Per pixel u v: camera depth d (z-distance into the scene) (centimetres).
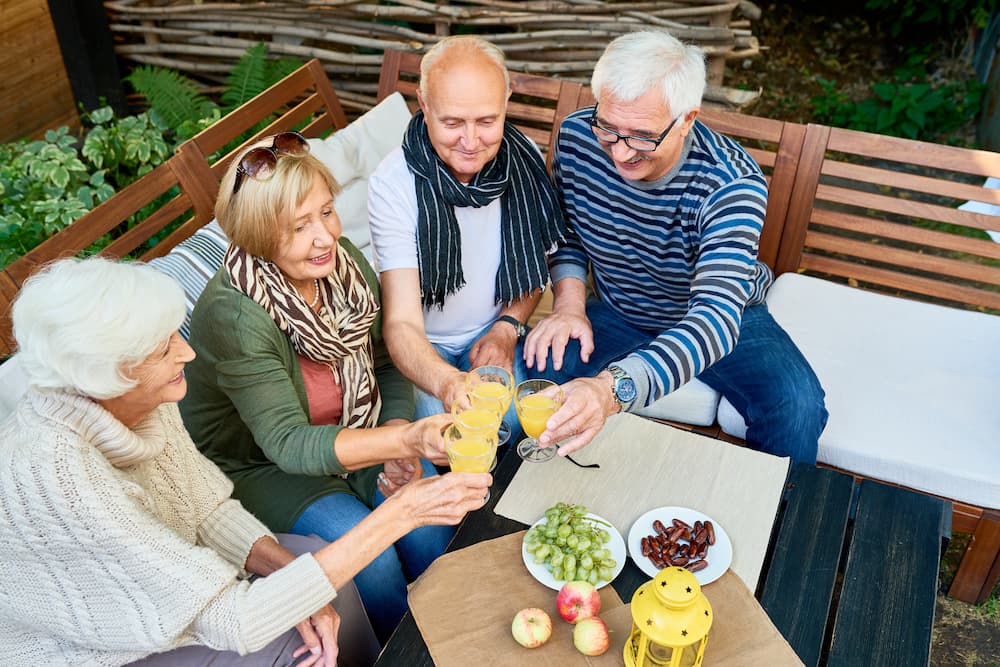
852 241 280
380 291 218
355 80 434
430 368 200
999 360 250
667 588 124
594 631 135
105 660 145
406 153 211
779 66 547
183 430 164
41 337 127
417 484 149
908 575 160
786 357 228
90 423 135
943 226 418
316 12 409
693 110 192
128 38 450
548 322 224
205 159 253
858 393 238
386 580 190
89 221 218
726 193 200
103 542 133
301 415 179
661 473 179
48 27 426
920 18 533
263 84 396
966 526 220
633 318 250
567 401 165
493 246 226
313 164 170
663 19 381
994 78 480
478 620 143
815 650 145
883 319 268
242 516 171
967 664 225
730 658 136
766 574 161
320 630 154
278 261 175
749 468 181
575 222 236
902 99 502
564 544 154
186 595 137
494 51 195
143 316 130
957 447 219
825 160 271
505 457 185
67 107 448
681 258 221
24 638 146
